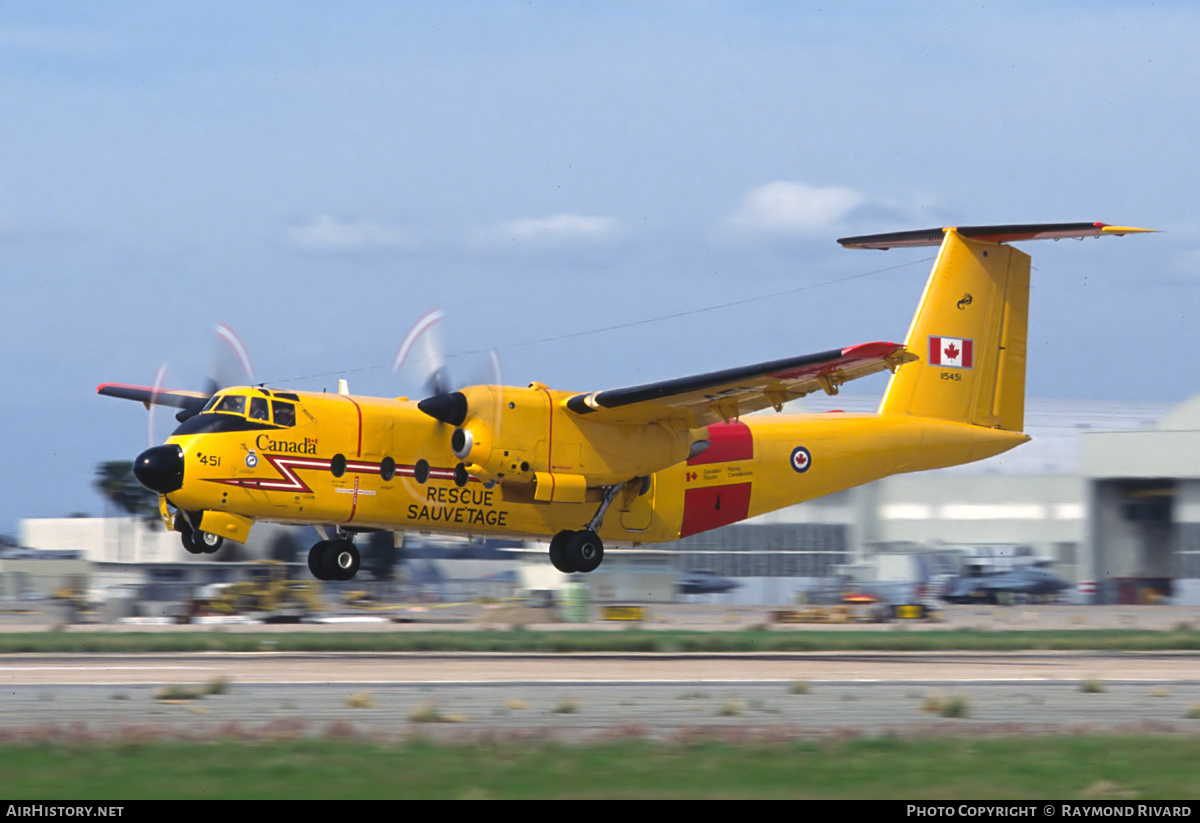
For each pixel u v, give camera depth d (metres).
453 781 40.19
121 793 38.06
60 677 73.12
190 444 85.19
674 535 101.19
